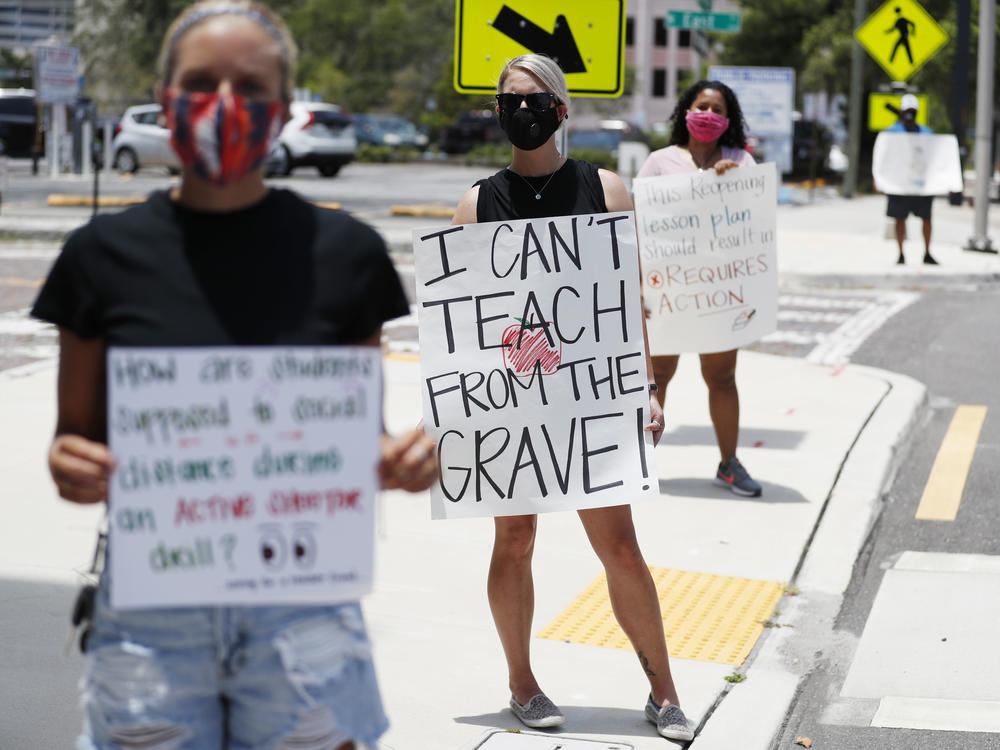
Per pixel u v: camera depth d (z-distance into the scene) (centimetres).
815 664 465
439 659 447
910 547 607
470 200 387
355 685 230
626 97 6806
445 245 374
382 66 6481
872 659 469
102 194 2478
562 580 534
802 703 435
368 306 229
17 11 6538
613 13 624
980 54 1828
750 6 4103
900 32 1866
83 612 236
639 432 376
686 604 514
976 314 1324
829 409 861
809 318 1304
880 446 756
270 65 223
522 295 373
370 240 230
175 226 222
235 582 217
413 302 1354
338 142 3291
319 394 217
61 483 219
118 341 219
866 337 1185
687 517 623
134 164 3117
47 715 388
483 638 468
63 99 3022
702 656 462
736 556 570
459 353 376
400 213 2217
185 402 213
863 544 599
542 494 377
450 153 5041
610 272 375
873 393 915
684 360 1046
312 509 219
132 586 214
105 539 238
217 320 219
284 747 226
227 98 215
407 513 627
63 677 417
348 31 6406
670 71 7381
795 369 1012
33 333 1098
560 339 375
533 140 371
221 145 215
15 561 529
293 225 225
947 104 4016
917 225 2372
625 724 398
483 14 625
